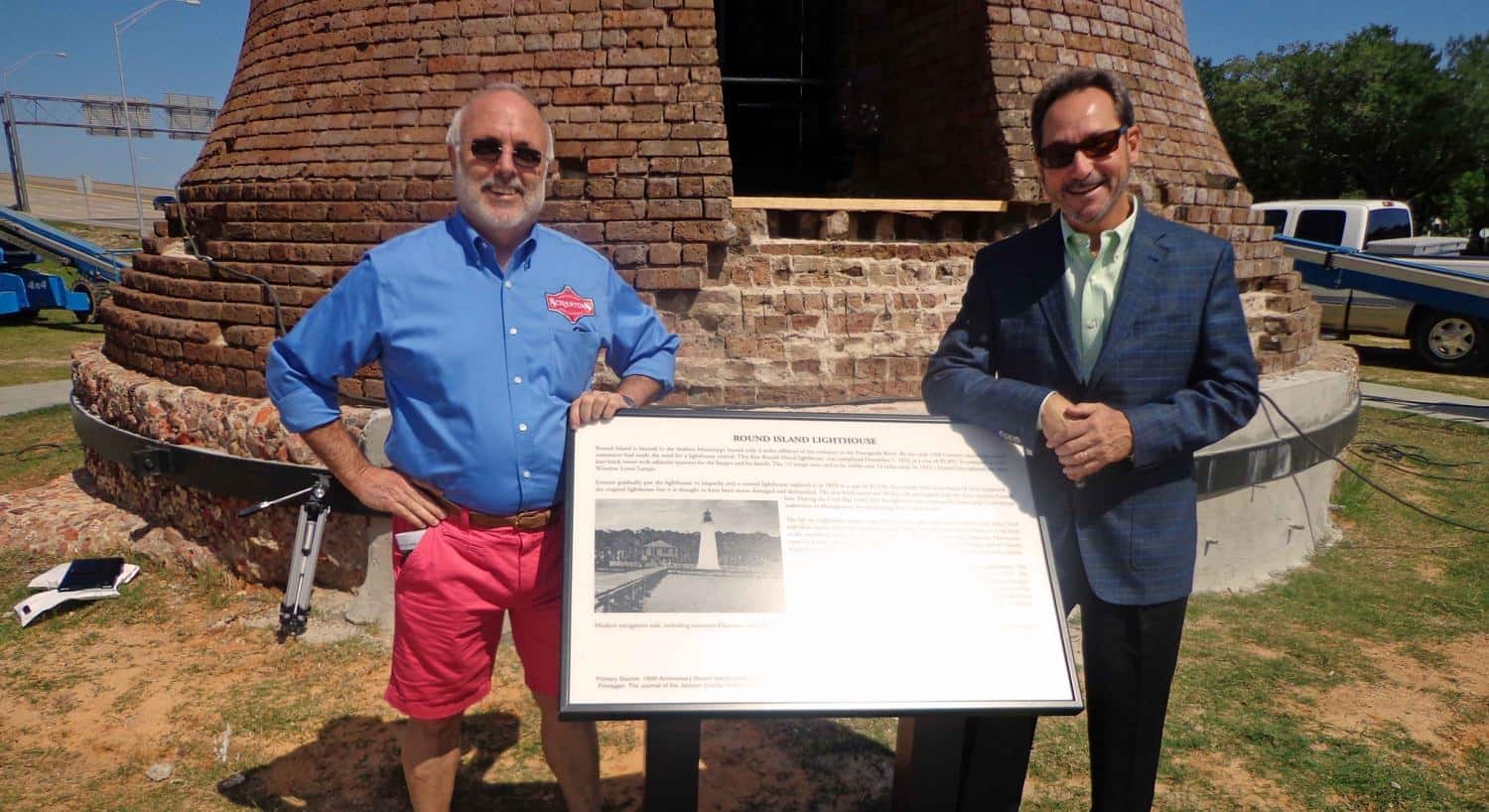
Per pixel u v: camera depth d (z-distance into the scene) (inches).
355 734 131.4
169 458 176.6
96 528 199.0
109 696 141.1
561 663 75.0
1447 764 129.3
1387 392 410.6
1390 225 541.0
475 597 91.3
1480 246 1304.1
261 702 139.3
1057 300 87.6
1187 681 151.1
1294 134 1409.9
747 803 118.3
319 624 160.9
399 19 173.3
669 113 163.2
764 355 164.4
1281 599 185.8
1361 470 278.2
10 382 430.6
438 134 167.8
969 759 94.2
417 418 87.2
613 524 80.1
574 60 166.2
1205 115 218.8
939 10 205.6
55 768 123.3
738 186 279.3
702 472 83.5
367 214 167.2
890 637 78.6
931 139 209.0
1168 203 192.9
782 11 271.3
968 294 94.6
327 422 89.3
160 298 190.2
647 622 77.0
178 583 181.2
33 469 273.9
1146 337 84.0
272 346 89.3
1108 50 194.5
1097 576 87.0
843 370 166.6
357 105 173.6
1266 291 214.2
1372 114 1350.9
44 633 161.3
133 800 116.9
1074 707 78.4
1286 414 191.3
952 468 86.7
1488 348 462.3
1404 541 220.2
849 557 81.2
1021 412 83.4
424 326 85.5
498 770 123.9
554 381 89.1
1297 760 129.2
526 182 86.4
